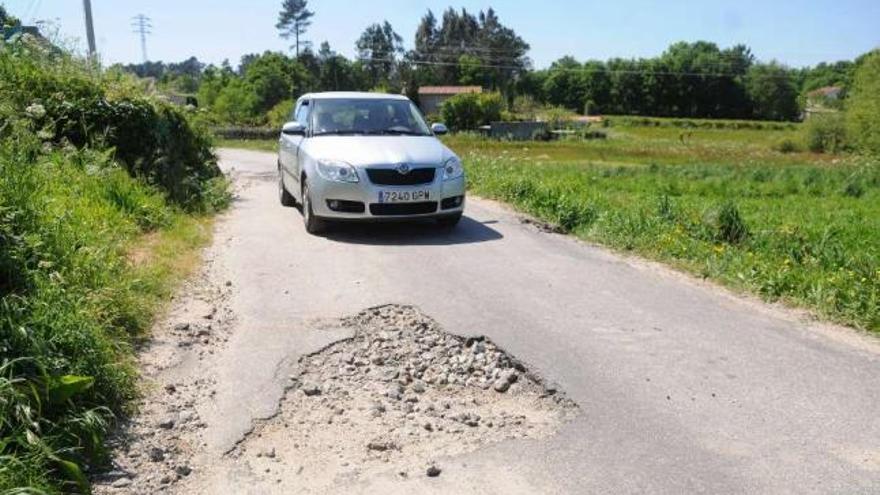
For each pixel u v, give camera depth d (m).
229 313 5.39
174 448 3.44
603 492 3.14
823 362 4.67
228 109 58.06
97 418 3.30
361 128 9.09
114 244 5.79
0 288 4.06
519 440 3.61
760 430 3.72
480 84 123.75
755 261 6.92
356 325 5.21
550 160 38.31
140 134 9.17
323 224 8.32
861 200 18.23
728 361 4.66
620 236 8.38
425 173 8.12
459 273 6.69
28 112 7.64
